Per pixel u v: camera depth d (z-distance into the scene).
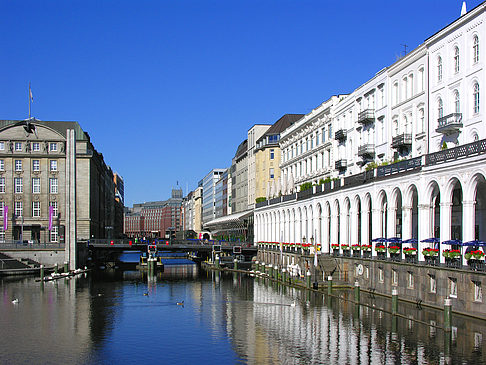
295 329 35.19
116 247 95.88
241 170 139.62
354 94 68.75
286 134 101.75
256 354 29.53
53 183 104.88
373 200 50.31
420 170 42.31
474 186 36.12
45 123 114.12
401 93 56.94
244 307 45.53
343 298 46.59
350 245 54.75
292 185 82.00
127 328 37.12
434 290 38.69
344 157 72.50
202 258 124.94
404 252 43.25
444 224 38.97
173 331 36.00
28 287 61.16
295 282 59.59
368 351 28.86
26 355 29.89
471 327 31.95
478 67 44.50
